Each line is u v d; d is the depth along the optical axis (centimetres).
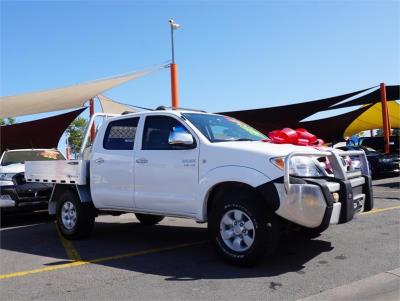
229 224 561
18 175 1008
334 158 557
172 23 1877
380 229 751
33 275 562
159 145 650
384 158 1995
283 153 530
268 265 556
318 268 538
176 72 1623
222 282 498
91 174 738
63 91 1497
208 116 673
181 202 610
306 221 515
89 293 482
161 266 577
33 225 998
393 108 3120
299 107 2245
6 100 1503
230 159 559
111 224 944
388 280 488
